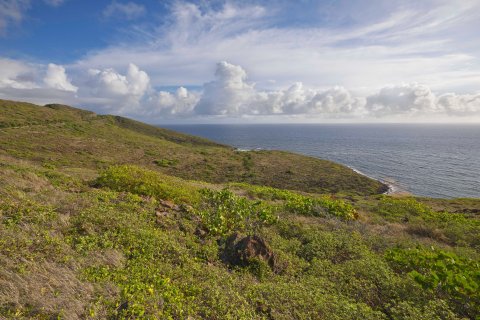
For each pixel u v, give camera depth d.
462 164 108.25
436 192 65.88
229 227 11.41
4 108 97.00
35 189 10.71
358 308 6.29
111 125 122.75
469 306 6.76
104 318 4.63
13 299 4.45
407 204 21.75
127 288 5.56
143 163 65.69
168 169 64.12
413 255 9.31
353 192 58.28
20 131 72.38
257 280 7.57
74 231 7.82
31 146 58.91
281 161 83.62
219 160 79.00
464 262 8.95
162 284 6.03
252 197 21.23
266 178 64.56
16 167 14.95
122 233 8.21
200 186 21.25
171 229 9.77
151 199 12.34
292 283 7.38
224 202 14.43
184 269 7.04
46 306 4.54
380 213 20.34
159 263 7.03
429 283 7.30
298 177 67.19
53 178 13.87
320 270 8.42
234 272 7.65
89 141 78.06
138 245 7.74
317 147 183.00
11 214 7.67
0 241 5.93
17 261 5.47
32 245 6.30
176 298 5.58
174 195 13.73
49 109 120.75
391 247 11.19
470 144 199.25
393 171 93.38
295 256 9.57
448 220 17.52
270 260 8.52
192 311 5.35
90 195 11.27
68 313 4.51
